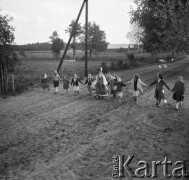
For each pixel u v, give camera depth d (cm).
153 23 3098
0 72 1992
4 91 1994
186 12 2556
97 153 800
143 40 3400
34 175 672
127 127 1055
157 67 4475
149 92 1867
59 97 1780
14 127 1094
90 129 1041
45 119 1208
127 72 3647
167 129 1008
